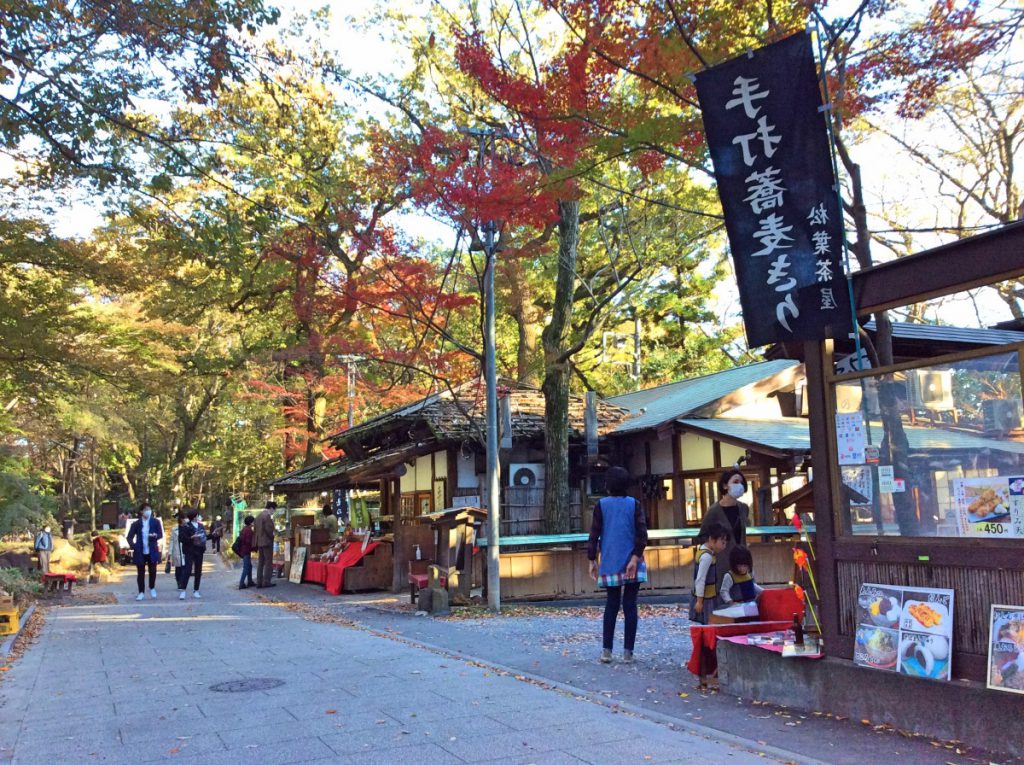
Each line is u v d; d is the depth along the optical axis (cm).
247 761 484
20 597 1426
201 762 484
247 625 1138
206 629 1099
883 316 837
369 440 2358
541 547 1509
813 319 592
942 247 529
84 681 745
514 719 570
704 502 1841
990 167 1206
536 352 2319
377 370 2270
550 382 1627
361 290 1261
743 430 1705
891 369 558
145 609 1404
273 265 1477
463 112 1473
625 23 829
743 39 820
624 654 782
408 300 1257
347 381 2241
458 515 1309
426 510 2002
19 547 2033
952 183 1282
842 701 553
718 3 813
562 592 1384
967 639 496
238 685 702
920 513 537
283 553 2250
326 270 1270
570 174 921
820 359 608
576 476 1989
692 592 716
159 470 4588
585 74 859
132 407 3039
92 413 2700
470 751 496
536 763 473
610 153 902
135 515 4456
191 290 1878
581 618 1160
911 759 462
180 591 1608
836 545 580
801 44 615
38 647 971
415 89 1620
